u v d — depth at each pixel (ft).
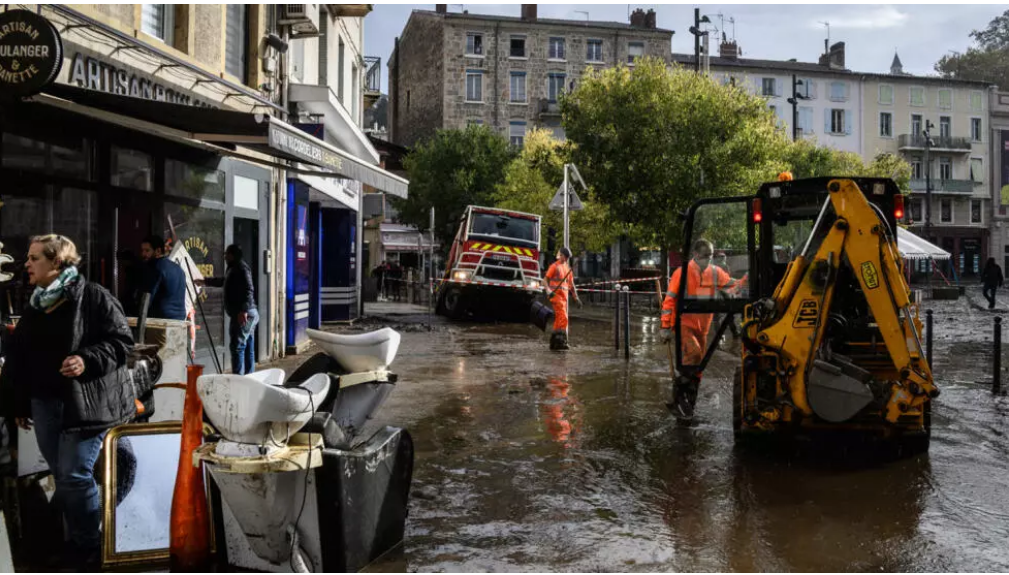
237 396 11.85
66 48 22.30
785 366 21.66
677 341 26.37
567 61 181.47
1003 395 33.17
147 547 14.16
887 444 22.72
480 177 151.53
